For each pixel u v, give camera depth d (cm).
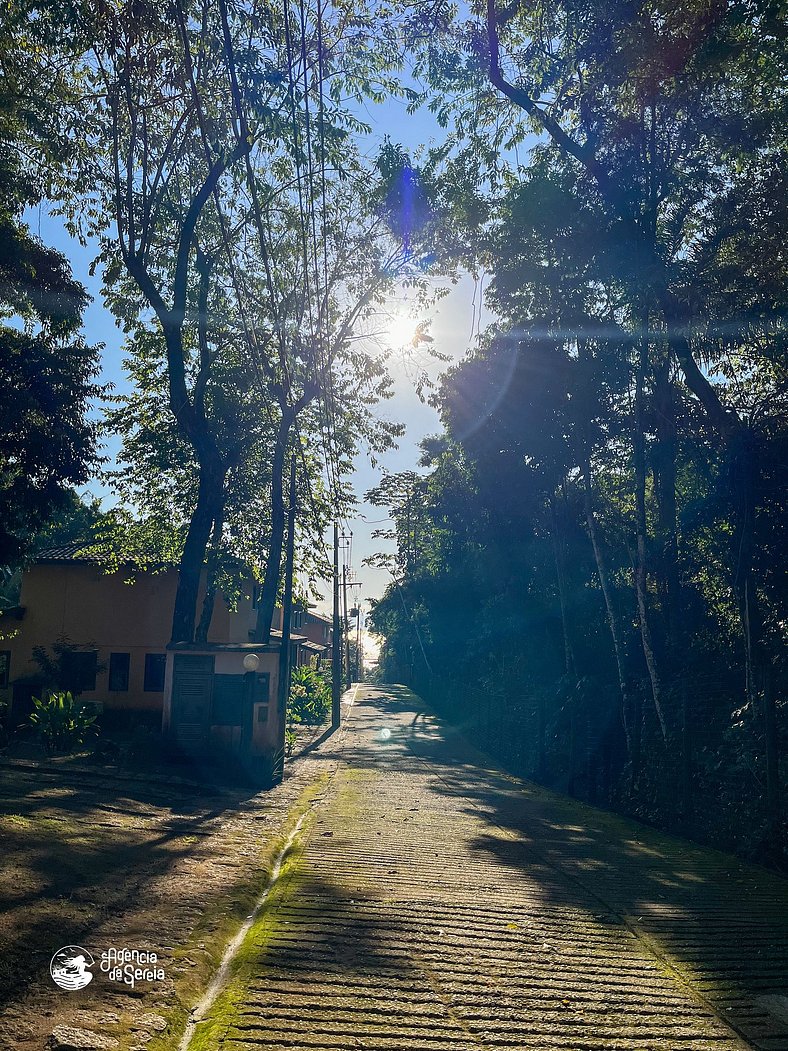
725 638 1329
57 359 1755
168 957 507
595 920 670
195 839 882
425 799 1396
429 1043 423
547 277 1399
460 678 3575
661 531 1458
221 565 2406
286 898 683
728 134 1173
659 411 1341
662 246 1273
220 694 1484
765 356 1174
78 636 2683
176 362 1644
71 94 1506
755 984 533
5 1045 369
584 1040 437
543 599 2164
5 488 1820
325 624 7350
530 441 1839
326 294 1684
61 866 686
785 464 1116
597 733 1542
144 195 1594
